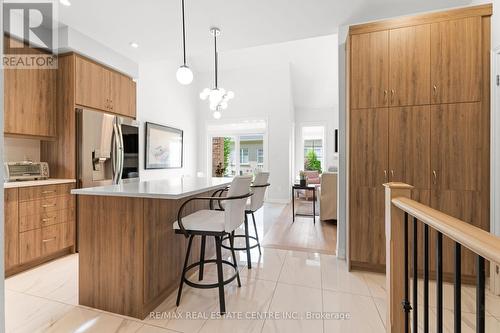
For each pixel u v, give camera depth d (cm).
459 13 213
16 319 169
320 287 213
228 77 661
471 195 212
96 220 181
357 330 161
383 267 239
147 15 258
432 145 220
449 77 215
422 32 222
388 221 134
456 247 79
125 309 174
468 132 212
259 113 641
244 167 677
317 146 877
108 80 334
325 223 430
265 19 264
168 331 159
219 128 685
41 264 257
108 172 324
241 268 250
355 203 243
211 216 202
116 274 176
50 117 285
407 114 226
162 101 530
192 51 344
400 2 240
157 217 186
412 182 226
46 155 297
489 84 208
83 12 253
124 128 354
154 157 500
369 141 237
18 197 234
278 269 248
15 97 253
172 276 205
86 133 294
